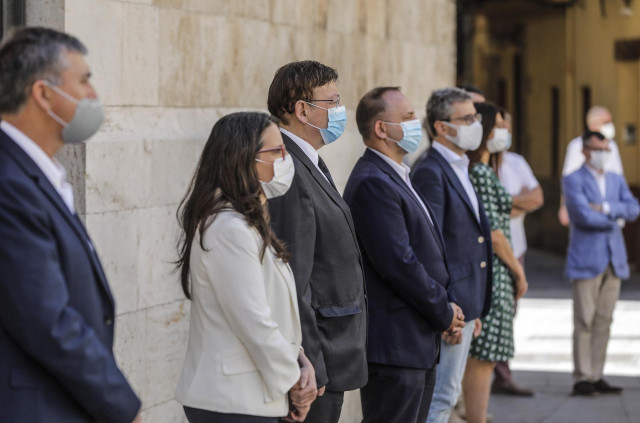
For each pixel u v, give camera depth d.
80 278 4.68
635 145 26.30
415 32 13.38
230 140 5.74
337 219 6.70
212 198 5.68
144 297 7.70
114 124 7.40
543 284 23.80
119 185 7.34
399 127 7.98
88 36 7.09
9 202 4.44
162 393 7.99
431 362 8.03
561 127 29.98
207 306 5.63
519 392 13.29
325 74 6.98
